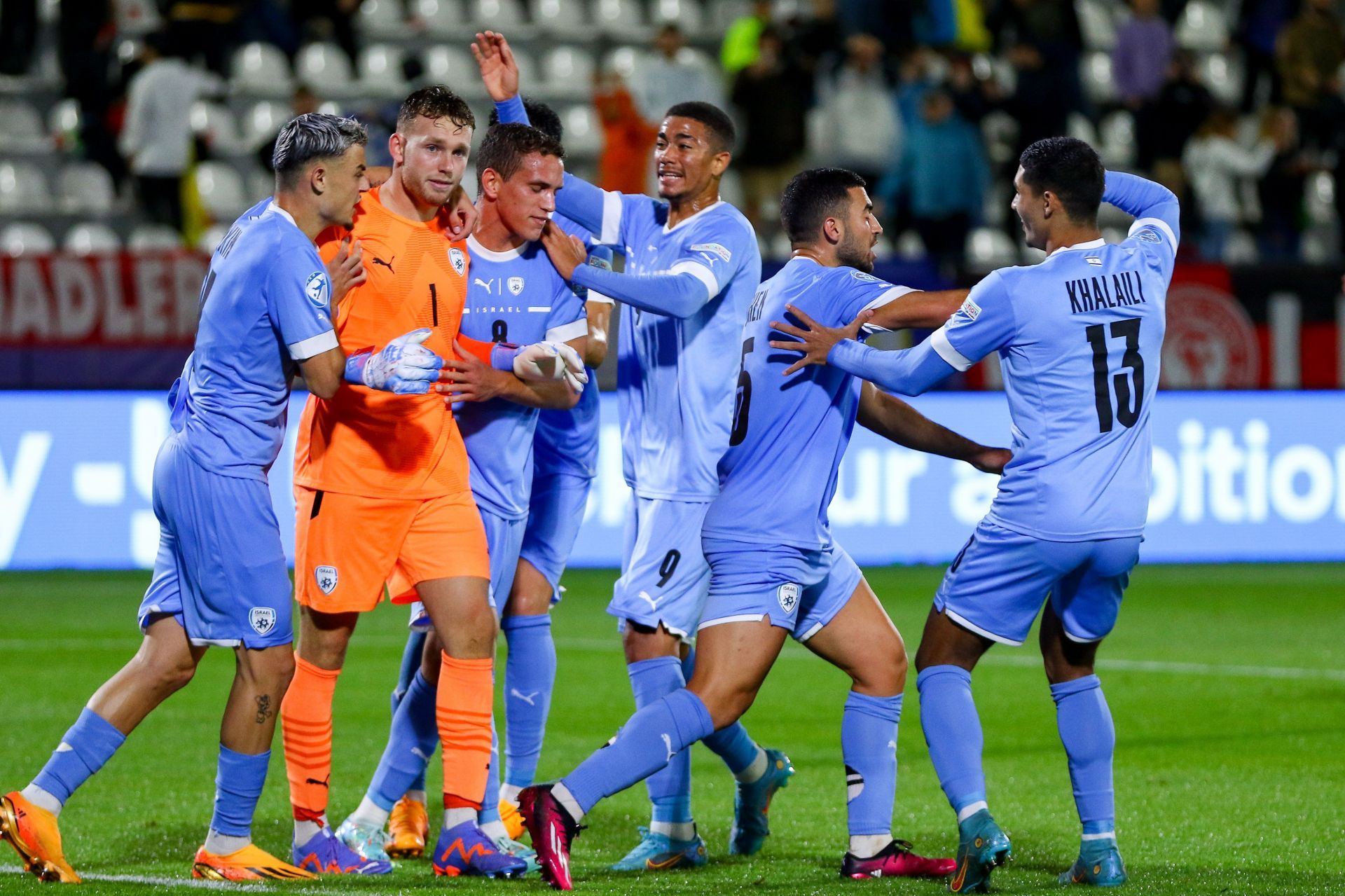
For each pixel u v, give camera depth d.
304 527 16.55
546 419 18.80
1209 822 19.06
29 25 56.97
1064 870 16.78
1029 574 15.90
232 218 54.22
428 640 17.30
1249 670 31.47
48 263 42.84
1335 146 59.72
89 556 43.38
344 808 19.92
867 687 16.86
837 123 53.00
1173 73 55.09
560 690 29.11
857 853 16.50
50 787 15.62
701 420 16.98
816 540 16.41
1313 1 59.84
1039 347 15.80
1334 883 15.93
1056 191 16.20
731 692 16.03
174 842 17.83
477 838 16.28
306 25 59.12
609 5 66.56
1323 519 49.62
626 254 18.23
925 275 46.66
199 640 15.85
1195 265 48.28
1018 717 26.72
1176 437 48.22
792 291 16.98
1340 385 49.50
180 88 51.09
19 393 42.62
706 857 17.38
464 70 61.03
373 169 17.42
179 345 43.84
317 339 15.44
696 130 17.42
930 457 47.22
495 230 17.44
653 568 16.92
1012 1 56.97
